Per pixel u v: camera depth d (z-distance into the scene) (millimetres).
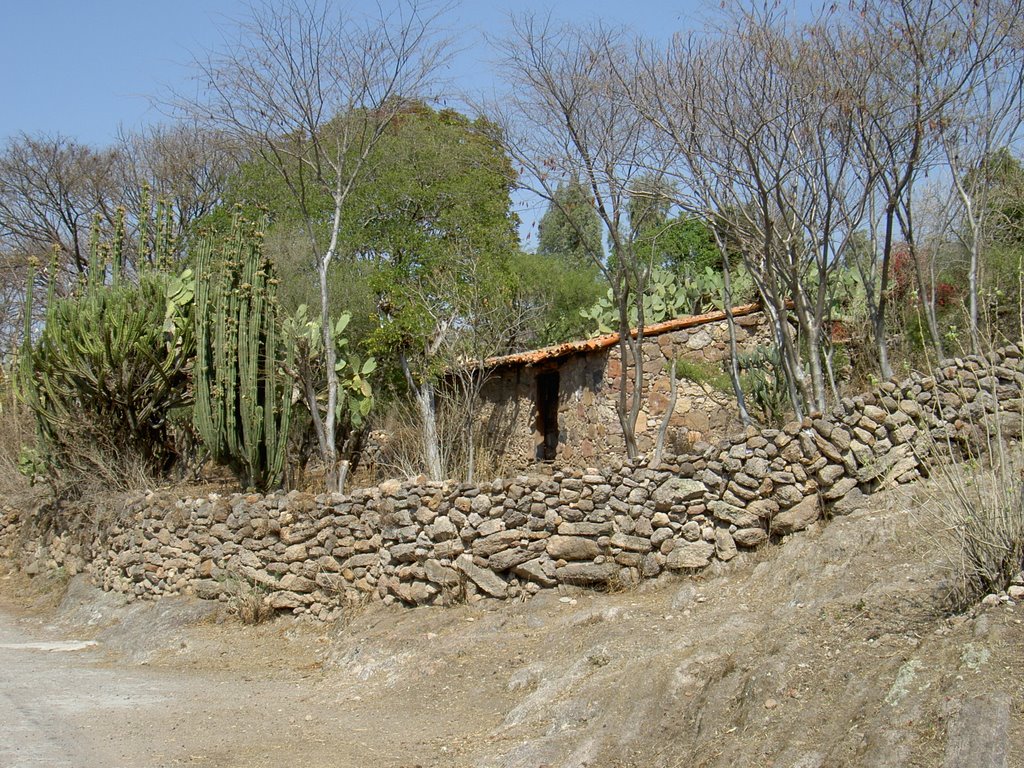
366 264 20969
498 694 8203
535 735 6992
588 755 6301
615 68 12195
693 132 11734
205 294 14945
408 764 6898
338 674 9938
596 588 10141
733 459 9734
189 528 13820
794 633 6672
